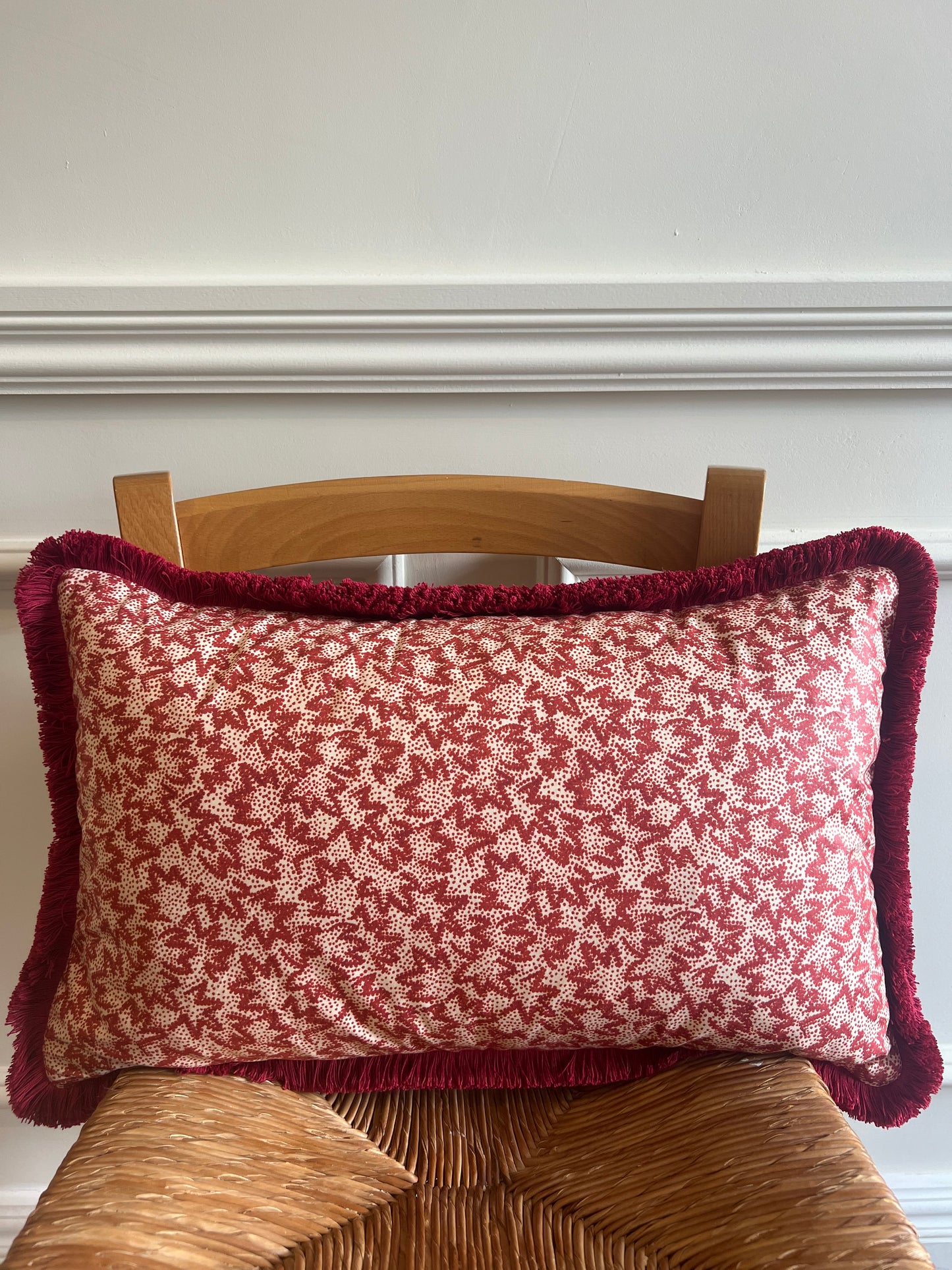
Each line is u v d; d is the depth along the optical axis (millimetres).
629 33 623
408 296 639
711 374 660
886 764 535
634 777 458
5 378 642
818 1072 504
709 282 642
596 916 455
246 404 670
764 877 457
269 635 507
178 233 644
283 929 457
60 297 628
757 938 456
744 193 650
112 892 466
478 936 456
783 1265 357
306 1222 399
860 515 702
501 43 622
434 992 461
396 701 472
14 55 612
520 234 653
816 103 637
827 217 655
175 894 457
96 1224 365
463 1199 429
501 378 658
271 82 624
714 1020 465
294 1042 470
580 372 656
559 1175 442
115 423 670
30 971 520
